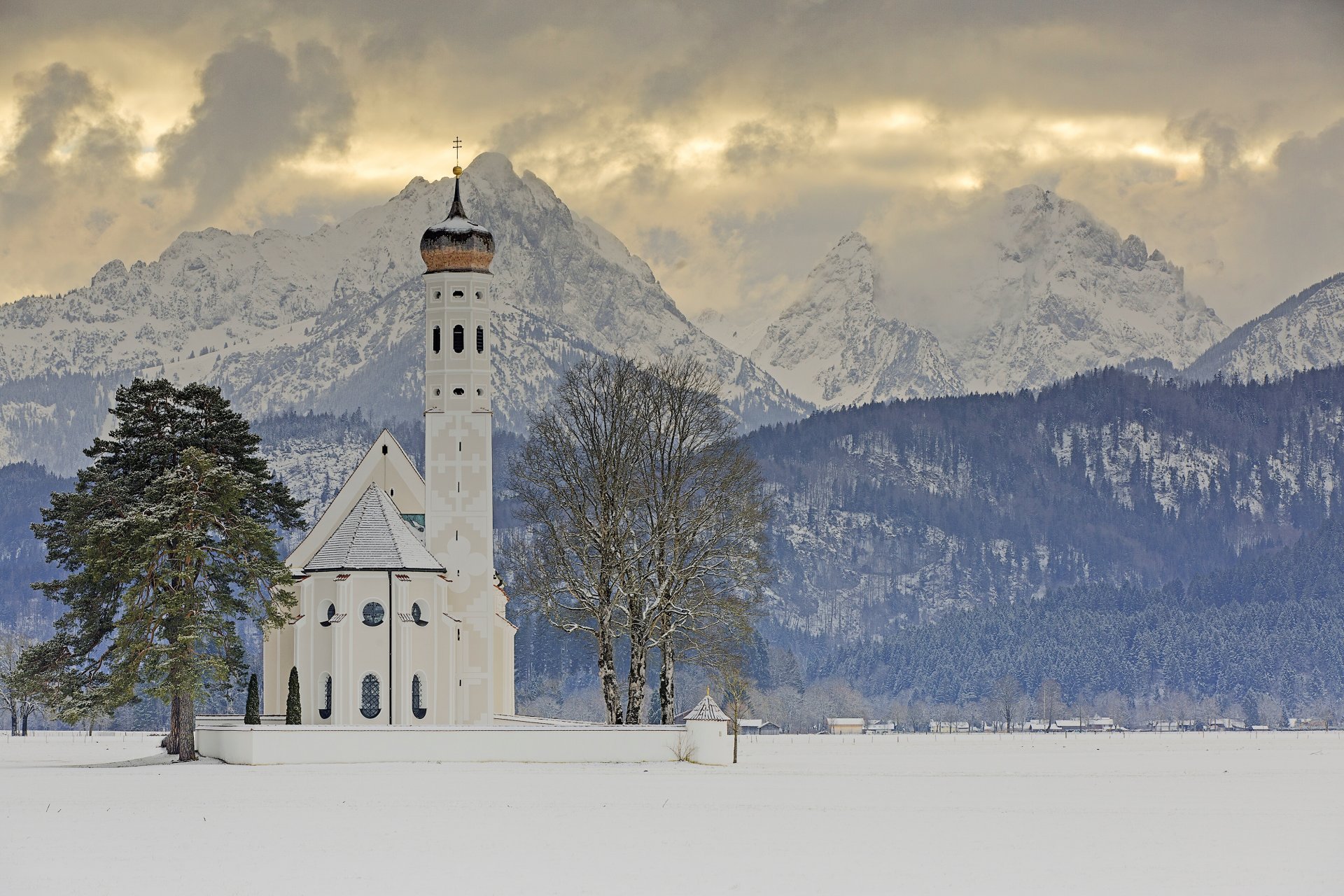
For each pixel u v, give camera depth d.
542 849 161.12
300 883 144.12
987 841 171.25
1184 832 182.88
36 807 192.38
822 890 142.50
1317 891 145.25
